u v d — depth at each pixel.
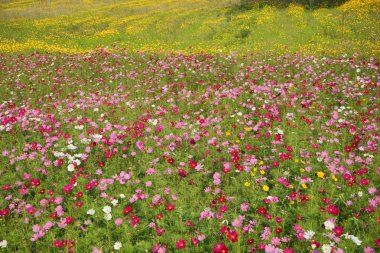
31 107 9.01
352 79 9.77
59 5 41.91
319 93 8.59
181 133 6.78
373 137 5.86
